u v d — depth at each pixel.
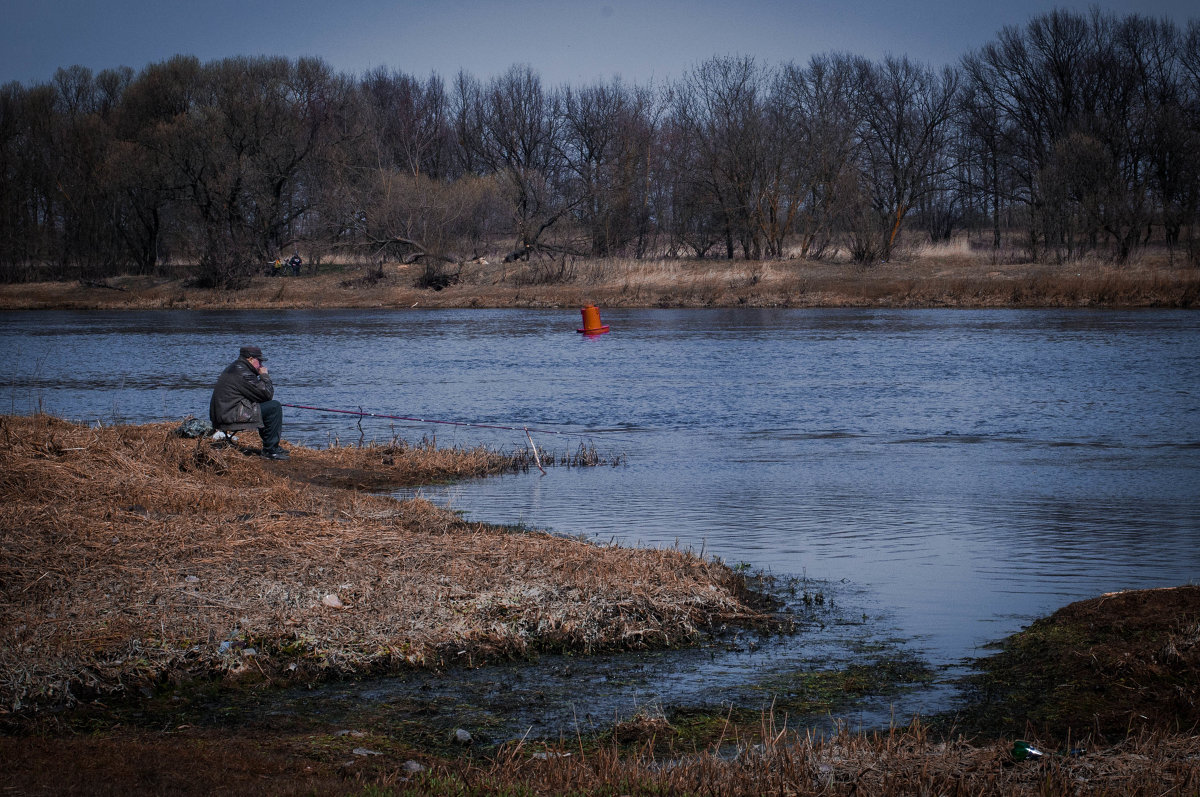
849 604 16.86
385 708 12.58
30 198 136.38
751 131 124.38
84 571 15.59
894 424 38.00
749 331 78.69
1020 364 55.00
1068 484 27.03
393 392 47.41
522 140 151.12
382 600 15.42
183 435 26.95
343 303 115.38
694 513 23.94
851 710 12.52
